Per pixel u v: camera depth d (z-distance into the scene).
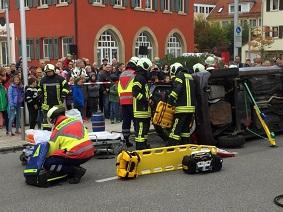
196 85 10.32
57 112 7.77
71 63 16.69
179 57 21.80
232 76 10.75
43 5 33.06
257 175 8.06
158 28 37.50
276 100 12.06
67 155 7.58
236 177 7.95
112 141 10.02
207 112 10.31
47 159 7.68
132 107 10.75
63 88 10.95
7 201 6.87
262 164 8.91
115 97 14.47
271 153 9.98
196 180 7.80
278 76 12.18
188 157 8.25
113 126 13.90
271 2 52.97
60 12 32.12
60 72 15.42
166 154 8.48
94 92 15.15
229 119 10.84
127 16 34.72
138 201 6.69
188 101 9.73
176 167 8.59
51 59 32.97
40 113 13.05
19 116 12.87
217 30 65.25
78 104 14.54
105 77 15.56
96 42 32.41
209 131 10.34
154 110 10.38
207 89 10.32
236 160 9.29
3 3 35.25
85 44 31.73
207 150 8.78
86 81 15.41
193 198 6.77
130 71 10.90
